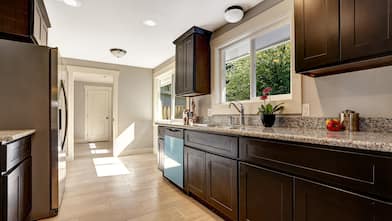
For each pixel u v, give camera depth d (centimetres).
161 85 511
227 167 177
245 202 158
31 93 186
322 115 168
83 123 727
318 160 112
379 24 111
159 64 491
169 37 322
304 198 118
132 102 505
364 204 94
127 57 431
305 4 149
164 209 206
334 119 158
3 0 184
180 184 253
